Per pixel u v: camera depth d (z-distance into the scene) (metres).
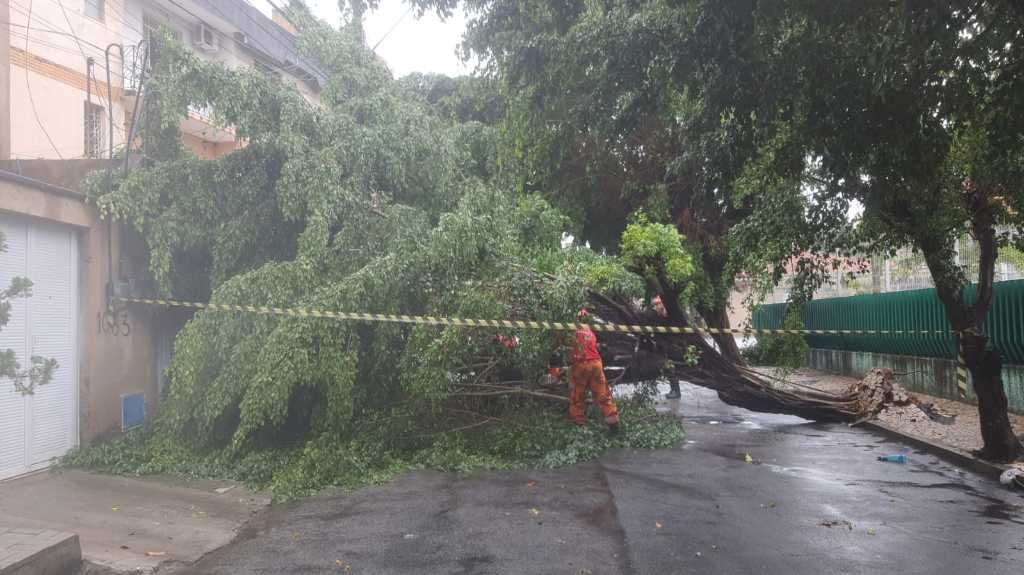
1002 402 8.41
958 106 6.51
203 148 20.20
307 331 7.78
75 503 6.60
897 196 7.84
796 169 7.53
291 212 9.12
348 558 5.35
